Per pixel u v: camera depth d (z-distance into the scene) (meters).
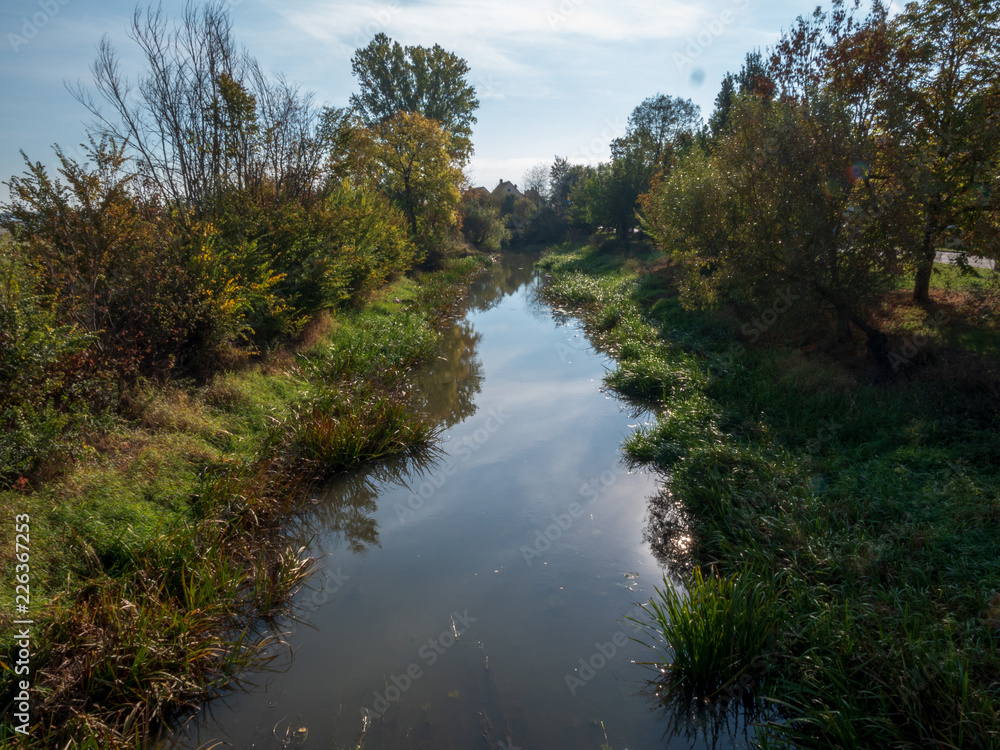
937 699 3.29
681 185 13.04
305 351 11.23
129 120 10.99
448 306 20.92
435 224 32.47
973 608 4.04
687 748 3.61
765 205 9.80
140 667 3.88
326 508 7.05
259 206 12.14
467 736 3.74
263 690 4.16
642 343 13.38
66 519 4.94
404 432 8.52
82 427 6.07
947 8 8.77
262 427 7.81
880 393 8.17
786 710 3.77
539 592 5.33
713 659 3.97
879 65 9.22
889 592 4.35
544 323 19.00
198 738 3.74
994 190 8.62
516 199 67.94
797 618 4.14
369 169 26.55
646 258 27.06
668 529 6.20
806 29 10.49
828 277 9.34
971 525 4.98
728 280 10.98
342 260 13.12
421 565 5.83
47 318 6.02
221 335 8.78
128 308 7.72
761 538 5.31
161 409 7.07
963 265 9.62
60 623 3.94
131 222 7.93
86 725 3.38
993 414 6.95
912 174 8.51
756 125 10.01
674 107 35.53
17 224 7.25
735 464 6.73
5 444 5.22
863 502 5.59
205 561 4.93
